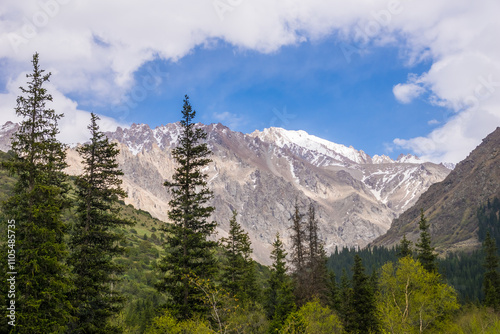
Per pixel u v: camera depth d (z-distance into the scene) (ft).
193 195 108.17
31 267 81.00
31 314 77.87
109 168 102.53
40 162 87.86
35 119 87.40
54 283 81.82
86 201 99.14
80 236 95.40
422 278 123.95
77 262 94.02
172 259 104.37
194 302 100.27
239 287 151.53
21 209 83.56
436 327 127.03
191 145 110.63
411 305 118.01
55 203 88.48
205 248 108.37
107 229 101.91
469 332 127.34
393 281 127.44
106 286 97.04
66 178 95.50
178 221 107.55
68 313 85.35
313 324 119.03
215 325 92.68
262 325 142.20
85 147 100.12
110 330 95.81
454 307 119.34
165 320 94.94
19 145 85.61
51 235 84.12
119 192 99.86
